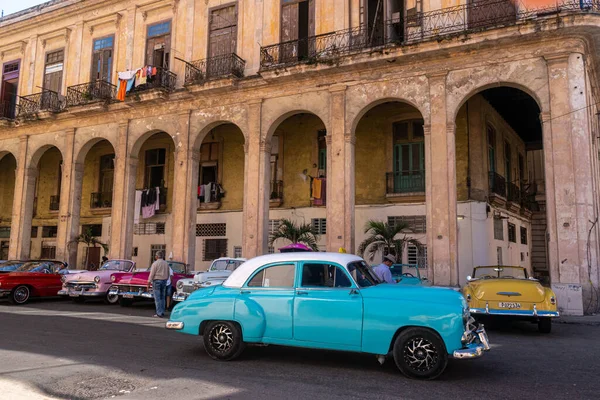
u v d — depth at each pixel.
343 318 6.11
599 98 17.44
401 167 18.59
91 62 21.66
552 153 12.62
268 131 16.89
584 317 11.40
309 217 19.53
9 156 27.78
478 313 9.31
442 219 13.68
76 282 14.59
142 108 19.48
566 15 12.27
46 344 7.69
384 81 15.09
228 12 18.67
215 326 6.70
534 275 23.59
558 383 5.61
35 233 26.20
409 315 5.83
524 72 13.24
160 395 4.96
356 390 5.22
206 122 18.11
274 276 6.66
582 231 12.07
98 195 24.44
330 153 15.56
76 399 4.86
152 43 20.22
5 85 24.33
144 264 22.48
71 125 21.25
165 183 22.92
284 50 17.09
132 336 8.60
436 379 5.73
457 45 13.59
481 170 17.33
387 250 15.61
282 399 4.85
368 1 16.23
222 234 21.30
